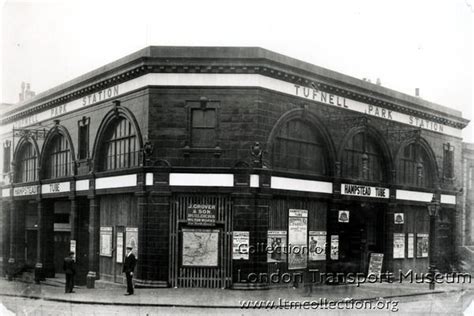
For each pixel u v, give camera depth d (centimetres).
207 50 2375
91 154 2825
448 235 3666
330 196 2762
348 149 2953
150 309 1945
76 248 2941
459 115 3700
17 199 3572
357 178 2998
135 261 2239
